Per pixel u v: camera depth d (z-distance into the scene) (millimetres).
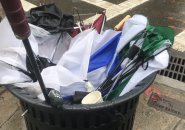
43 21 1684
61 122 1355
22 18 1004
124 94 1356
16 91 1351
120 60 1524
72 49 1512
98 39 1562
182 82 2811
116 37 1562
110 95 1482
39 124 1426
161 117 2443
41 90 1295
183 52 3297
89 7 4293
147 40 1516
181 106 2543
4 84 1378
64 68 1411
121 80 1496
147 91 2678
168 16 4223
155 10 4363
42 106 1262
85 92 1410
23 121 2371
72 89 1423
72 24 1745
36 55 1541
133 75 1472
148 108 2520
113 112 1355
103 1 4496
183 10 4406
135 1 4582
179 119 2434
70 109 1238
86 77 1462
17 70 1424
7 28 1467
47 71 1401
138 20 1624
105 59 1542
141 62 1485
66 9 4230
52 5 1820
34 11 1751
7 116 2422
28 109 1404
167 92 2686
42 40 1634
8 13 979
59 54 1674
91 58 1522
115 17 4043
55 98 1207
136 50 1470
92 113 1311
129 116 1510
